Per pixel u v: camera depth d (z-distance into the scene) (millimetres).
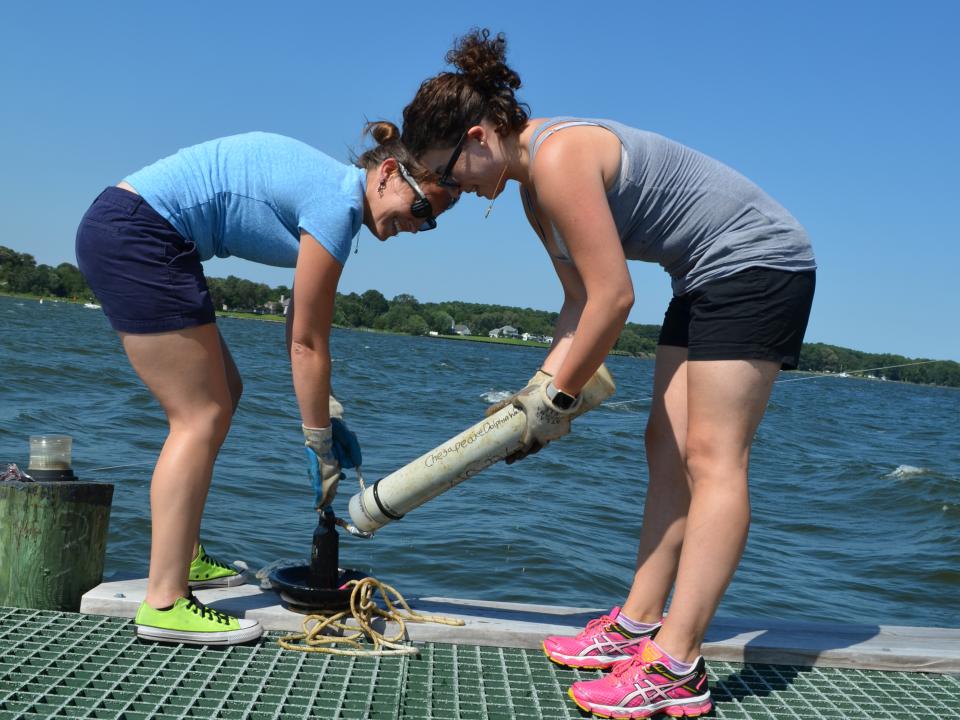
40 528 3059
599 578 6371
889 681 2951
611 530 7984
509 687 2695
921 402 64562
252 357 32406
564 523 7965
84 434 10359
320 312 2678
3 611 3031
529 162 2496
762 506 10156
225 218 2709
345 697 2561
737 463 2488
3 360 18844
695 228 2510
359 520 2895
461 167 2557
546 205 2410
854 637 3211
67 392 14555
